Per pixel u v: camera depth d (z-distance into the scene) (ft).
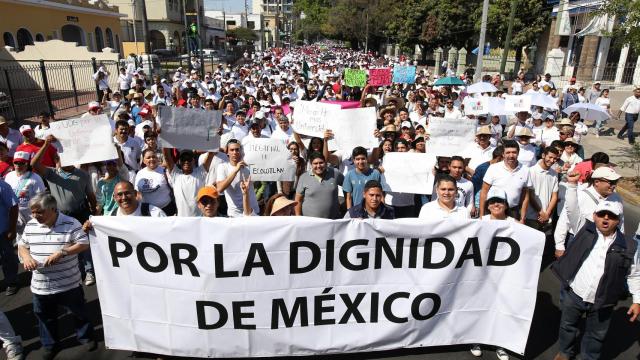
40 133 28.17
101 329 15.51
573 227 17.56
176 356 13.67
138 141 24.35
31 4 86.17
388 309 13.55
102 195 18.17
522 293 13.48
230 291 12.99
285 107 36.63
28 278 19.42
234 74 80.18
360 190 18.38
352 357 13.91
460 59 121.90
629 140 45.16
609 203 12.08
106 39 114.73
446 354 14.20
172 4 183.93
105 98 61.87
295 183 21.52
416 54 201.36
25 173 19.53
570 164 22.74
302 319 13.39
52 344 13.83
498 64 131.95
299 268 13.06
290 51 225.35
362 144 21.57
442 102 42.22
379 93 51.16
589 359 13.19
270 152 18.33
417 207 20.66
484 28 66.13
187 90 48.80
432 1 146.00
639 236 14.66
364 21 217.56
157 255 12.85
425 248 13.26
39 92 72.64
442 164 20.88
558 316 16.67
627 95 73.41
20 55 79.82
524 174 17.43
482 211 18.15
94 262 13.08
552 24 104.27
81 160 17.39
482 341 13.98
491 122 33.09
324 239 12.94
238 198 18.48
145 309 13.25
